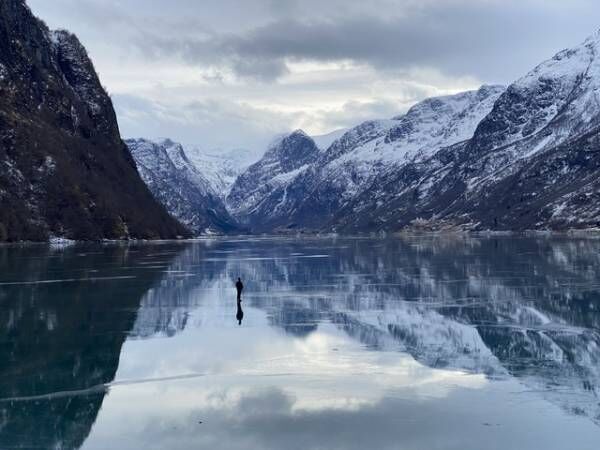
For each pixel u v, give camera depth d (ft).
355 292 293.43
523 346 176.35
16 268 419.74
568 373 150.41
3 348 185.47
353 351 175.01
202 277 368.48
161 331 208.23
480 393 137.49
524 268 380.17
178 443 116.47
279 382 148.25
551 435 116.16
